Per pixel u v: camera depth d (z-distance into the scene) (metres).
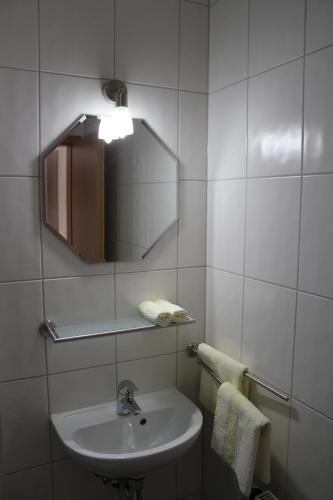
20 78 1.41
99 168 1.56
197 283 1.82
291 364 1.38
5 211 1.43
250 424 1.38
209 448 1.86
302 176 1.29
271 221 1.43
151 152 1.65
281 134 1.36
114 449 1.58
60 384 1.59
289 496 1.42
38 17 1.41
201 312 1.85
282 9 1.33
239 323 1.62
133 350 1.71
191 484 1.93
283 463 1.44
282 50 1.34
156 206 1.68
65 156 1.50
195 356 1.85
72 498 1.67
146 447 1.62
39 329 1.53
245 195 1.55
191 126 1.72
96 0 1.49
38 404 1.57
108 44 1.53
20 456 1.56
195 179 1.76
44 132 1.46
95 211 1.57
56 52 1.45
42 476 1.61
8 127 1.41
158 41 1.62
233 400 1.48
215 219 1.75
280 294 1.41
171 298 1.77
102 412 1.62
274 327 1.44
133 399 1.62
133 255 1.66
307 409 1.32
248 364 1.58
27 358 1.53
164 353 1.78
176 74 1.67
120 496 1.65
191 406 1.66
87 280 1.59
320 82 1.21
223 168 1.67
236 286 1.63
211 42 1.70
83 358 1.62
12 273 1.47
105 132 1.49
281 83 1.35
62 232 1.52
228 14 1.59
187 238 1.78
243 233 1.57
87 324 1.60
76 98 1.50
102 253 1.60
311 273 1.28
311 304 1.28
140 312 1.68
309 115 1.25
